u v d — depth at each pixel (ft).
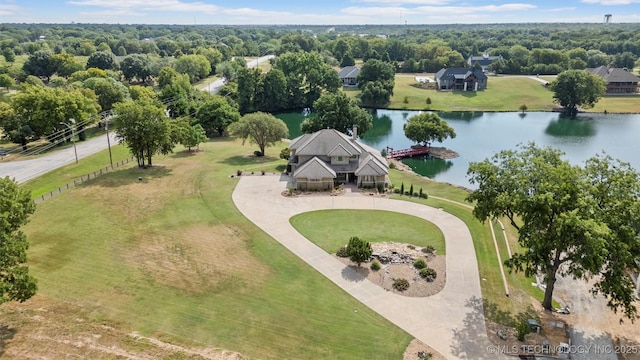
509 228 175.32
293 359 101.86
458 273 139.54
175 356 100.89
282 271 140.67
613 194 107.55
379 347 106.11
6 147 301.43
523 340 108.06
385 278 136.46
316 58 512.63
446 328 113.09
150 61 613.93
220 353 102.68
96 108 353.31
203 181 229.04
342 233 169.17
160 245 156.66
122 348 102.68
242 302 123.44
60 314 115.14
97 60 620.90
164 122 247.09
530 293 130.21
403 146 336.29
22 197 111.55
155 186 219.82
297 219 181.88
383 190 217.97
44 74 583.58
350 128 313.53
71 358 98.22
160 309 119.24
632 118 432.66
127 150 295.28
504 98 505.25
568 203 104.83
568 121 422.00
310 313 119.03
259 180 231.50
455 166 284.00
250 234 167.22
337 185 224.53
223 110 358.84
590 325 115.34
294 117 463.01
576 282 135.74
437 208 195.11
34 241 157.07
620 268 100.68
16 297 102.22
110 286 129.59
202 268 141.38
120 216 181.47
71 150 291.99
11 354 98.07
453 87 541.34
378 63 511.81
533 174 115.96
